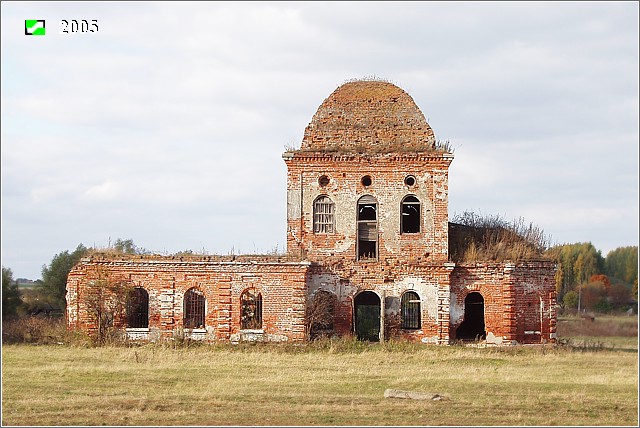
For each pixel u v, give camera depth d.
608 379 35.03
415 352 44.12
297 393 31.05
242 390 31.62
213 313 46.72
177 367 37.84
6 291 67.31
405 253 48.72
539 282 48.06
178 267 46.97
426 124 50.22
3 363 38.91
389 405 28.80
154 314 46.91
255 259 46.69
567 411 28.31
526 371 37.56
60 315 68.12
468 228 52.44
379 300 51.78
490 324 47.34
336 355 42.91
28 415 27.11
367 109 50.69
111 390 31.56
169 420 26.38
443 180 48.94
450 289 47.78
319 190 49.31
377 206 49.03
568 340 50.91
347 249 48.84
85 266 47.25
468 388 32.47
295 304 46.47
